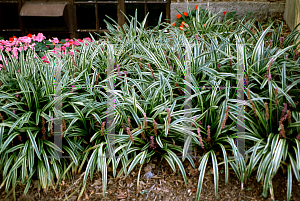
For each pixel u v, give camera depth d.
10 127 2.21
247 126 2.13
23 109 2.33
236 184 2.09
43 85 2.41
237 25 3.59
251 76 2.33
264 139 2.11
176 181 2.16
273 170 1.88
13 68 2.62
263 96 2.35
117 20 5.01
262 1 4.56
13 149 2.09
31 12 4.66
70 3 4.85
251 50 2.72
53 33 5.03
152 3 4.87
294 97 2.30
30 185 2.18
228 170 2.17
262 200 1.97
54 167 2.17
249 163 1.99
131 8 4.94
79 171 2.22
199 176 1.99
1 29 5.02
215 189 1.94
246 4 4.58
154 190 2.12
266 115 2.02
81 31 4.98
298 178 1.85
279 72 2.39
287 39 2.96
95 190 2.15
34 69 2.52
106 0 4.89
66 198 2.10
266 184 1.89
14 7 4.94
